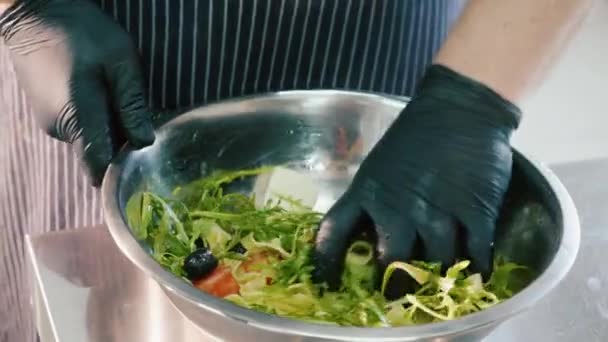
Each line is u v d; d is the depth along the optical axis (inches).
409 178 24.9
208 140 29.1
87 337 24.4
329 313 24.3
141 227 26.2
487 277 25.4
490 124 25.3
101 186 26.3
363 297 24.5
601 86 62.0
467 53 25.5
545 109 60.4
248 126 29.6
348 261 25.2
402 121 26.1
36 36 26.9
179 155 28.5
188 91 31.9
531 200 25.9
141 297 26.1
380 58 33.0
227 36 30.8
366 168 25.8
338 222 25.0
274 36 31.2
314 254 25.5
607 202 31.7
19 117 36.4
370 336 19.3
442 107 25.4
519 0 24.9
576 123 59.3
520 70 25.1
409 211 24.6
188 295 20.4
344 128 30.4
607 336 25.3
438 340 20.2
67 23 26.8
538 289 21.3
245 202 29.9
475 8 25.6
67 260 27.4
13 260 41.2
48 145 34.9
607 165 34.0
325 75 32.8
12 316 43.2
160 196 27.9
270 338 20.2
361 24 31.7
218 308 20.0
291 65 32.3
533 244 25.2
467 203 24.7
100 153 26.5
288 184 30.4
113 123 27.2
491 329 21.8
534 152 56.8
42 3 27.5
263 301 24.9
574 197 31.9
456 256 25.1
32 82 27.0
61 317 25.1
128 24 30.1
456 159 24.9
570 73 62.9
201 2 29.9
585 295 26.9
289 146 30.5
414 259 25.0
